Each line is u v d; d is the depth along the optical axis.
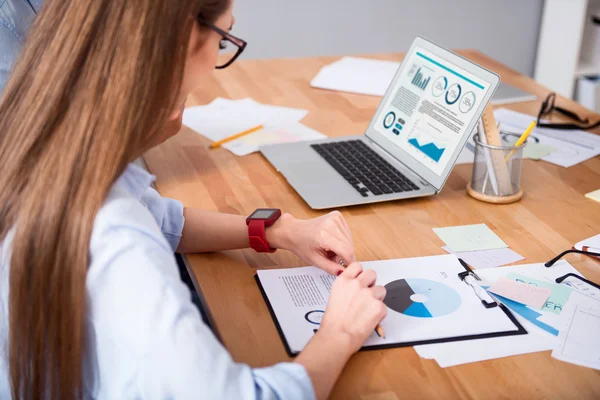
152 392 0.74
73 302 0.74
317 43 3.31
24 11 1.35
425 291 1.04
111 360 0.76
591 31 3.44
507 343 0.93
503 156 1.33
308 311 1.00
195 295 1.36
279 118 1.78
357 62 2.25
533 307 1.01
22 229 0.74
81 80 0.75
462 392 0.84
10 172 0.76
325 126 1.73
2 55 1.32
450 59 1.42
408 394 0.84
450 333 0.95
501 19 3.49
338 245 1.08
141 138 0.77
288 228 1.15
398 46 3.43
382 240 1.21
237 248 1.17
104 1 0.76
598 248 1.18
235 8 3.12
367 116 1.80
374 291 0.96
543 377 0.87
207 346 0.74
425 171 1.40
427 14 3.38
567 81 3.42
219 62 2.23
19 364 0.82
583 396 0.84
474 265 1.13
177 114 0.87
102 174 0.74
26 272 0.75
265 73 2.14
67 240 0.73
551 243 1.21
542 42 3.50
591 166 1.54
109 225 0.74
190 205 1.33
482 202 1.37
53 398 0.81
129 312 0.73
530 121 1.77
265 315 1.00
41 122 0.76
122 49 0.74
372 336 0.94
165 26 0.75
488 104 1.31
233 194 1.38
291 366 0.80
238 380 0.75
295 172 1.45
